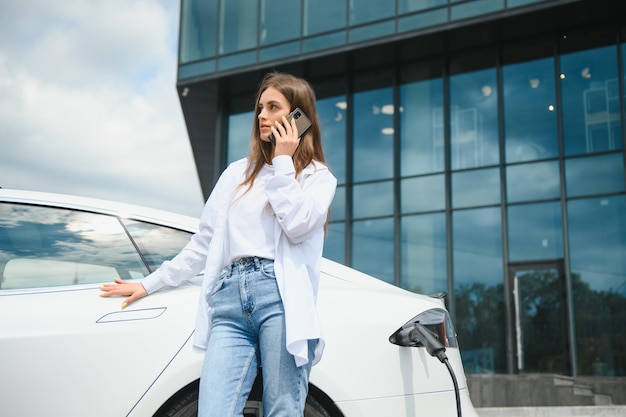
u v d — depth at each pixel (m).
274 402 1.88
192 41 15.09
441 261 12.71
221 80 14.64
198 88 15.04
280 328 1.91
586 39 12.48
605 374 11.11
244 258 1.98
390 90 13.88
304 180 2.07
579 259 11.71
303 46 13.82
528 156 12.51
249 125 15.06
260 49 14.24
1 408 2.03
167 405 2.16
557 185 12.16
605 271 11.50
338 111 14.26
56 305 2.21
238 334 1.95
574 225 11.88
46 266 2.33
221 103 15.31
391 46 13.19
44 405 2.05
